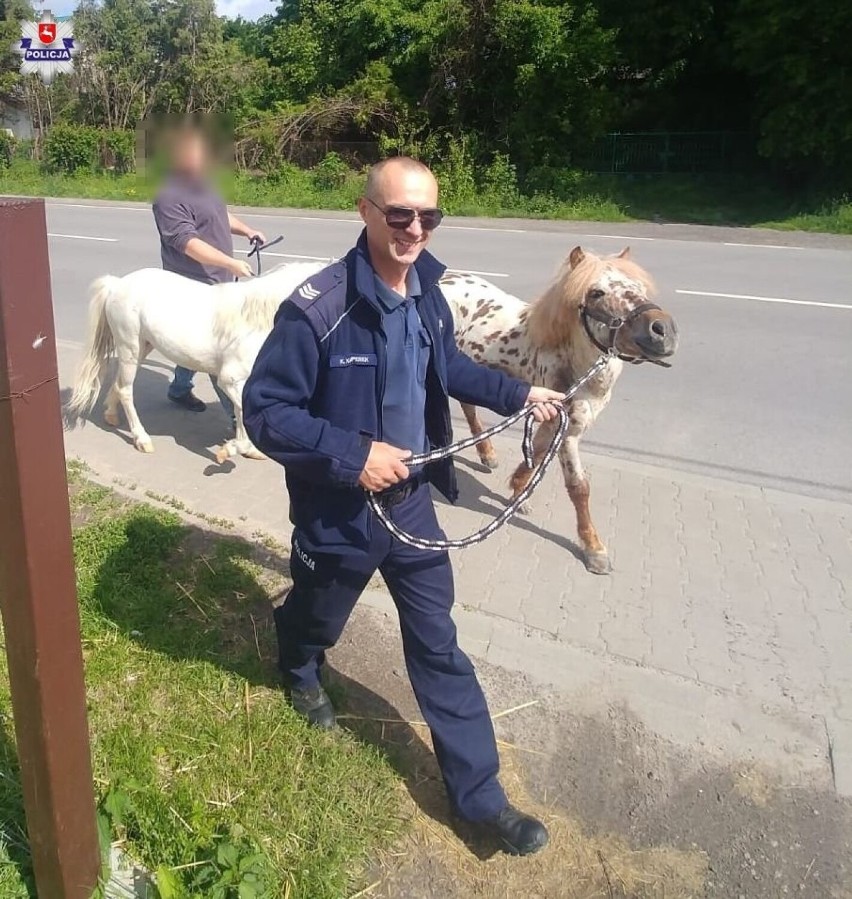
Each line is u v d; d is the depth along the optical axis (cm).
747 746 307
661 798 285
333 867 245
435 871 254
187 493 487
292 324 227
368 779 279
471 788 256
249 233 608
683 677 340
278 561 407
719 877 258
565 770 296
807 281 1102
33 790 205
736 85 2245
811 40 1781
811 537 455
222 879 228
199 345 505
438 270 248
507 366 451
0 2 3173
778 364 768
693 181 2109
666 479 525
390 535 250
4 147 2981
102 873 225
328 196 2141
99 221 1784
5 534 182
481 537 250
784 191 1973
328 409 239
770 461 570
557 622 374
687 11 2036
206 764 279
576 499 418
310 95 2589
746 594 399
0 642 327
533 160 2225
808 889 255
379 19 2444
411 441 249
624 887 254
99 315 542
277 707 304
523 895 249
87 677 312
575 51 2138
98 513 447
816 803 284
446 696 260
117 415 600
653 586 405
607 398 425
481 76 2298
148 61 2930
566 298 391
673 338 357
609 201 1942
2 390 170
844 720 319
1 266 163
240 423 520
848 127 1747
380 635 358
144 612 356
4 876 229
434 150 2264
